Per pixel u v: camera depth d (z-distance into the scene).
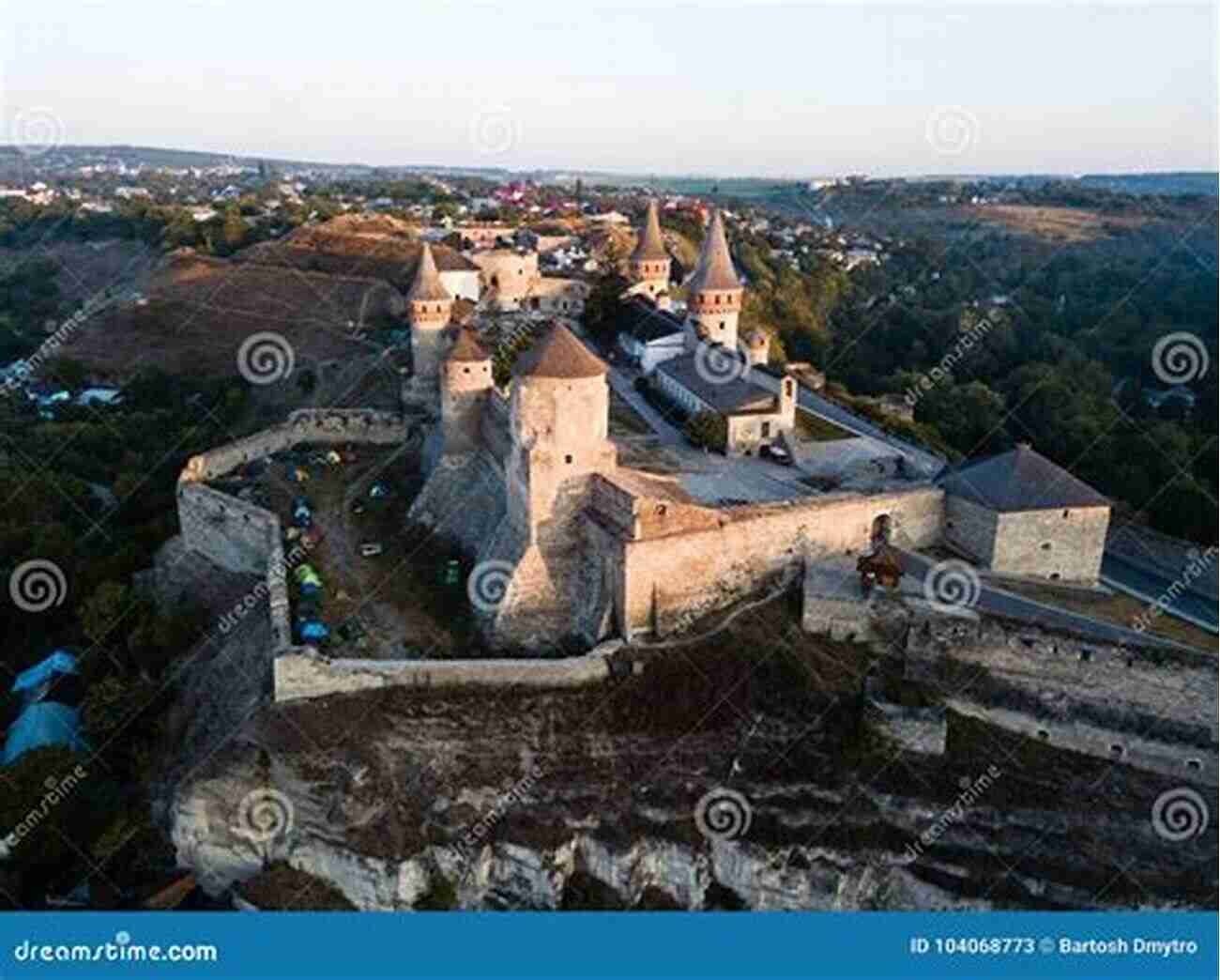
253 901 42.69
